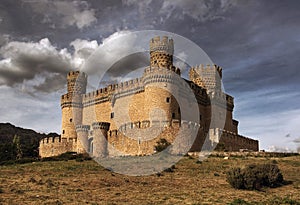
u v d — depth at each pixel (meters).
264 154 60.66
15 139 91.00
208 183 39.62
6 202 29.70
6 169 51.12
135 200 31.28
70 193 34.00
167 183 39.47
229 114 88.69
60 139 81.25
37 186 37.22
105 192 34.75
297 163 52.91
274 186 38.69
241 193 35.00
